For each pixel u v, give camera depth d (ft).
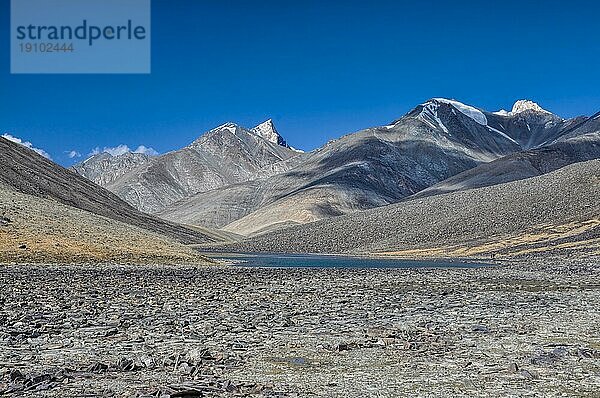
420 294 158.40
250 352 76.38
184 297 140.56
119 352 75.10
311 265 359.87
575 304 133.80
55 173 633.20
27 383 57.77
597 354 76.28
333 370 67.67
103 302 126.72
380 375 65.57
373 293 160.45
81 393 55.16
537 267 311.27
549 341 86.12
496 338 88.22
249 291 160.76
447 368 68.95
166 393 54.44
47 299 129.08
